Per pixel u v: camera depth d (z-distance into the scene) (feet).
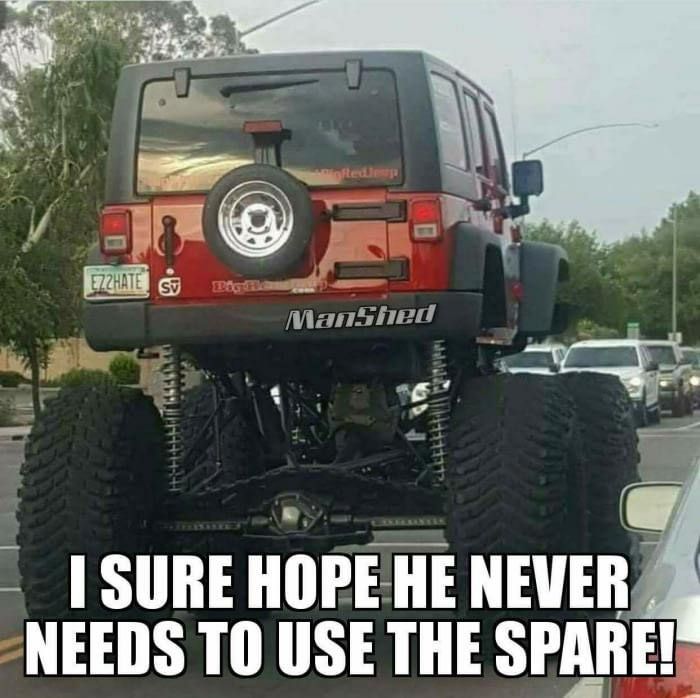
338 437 38.81
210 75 35.99
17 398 223.51
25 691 35.37
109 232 35.47
